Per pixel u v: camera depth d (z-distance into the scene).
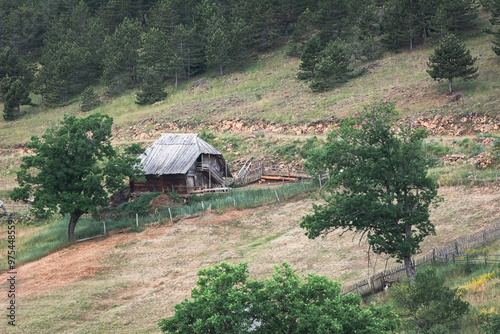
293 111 70.81
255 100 78.44
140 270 34.72
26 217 50.12
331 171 26.62
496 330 16.98
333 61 76.06
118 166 42.28
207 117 76.31
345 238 35.50
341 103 69.00
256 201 45.25
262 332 15.25
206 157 51.34
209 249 37.31
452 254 27.48
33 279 34.19
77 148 41.03
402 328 19.19
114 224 43.19
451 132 55.69
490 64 66.50
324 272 30.41
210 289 15.38
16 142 82.00
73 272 34.97
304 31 91.06
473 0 81.62
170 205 45.62
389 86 70.19
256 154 61.38
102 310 29.06
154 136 75.19
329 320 14.30
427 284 19.34
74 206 39.50
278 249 35.47
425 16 80.94
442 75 62.03
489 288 22.30
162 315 27.42
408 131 25.95
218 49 92.06
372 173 24.98
